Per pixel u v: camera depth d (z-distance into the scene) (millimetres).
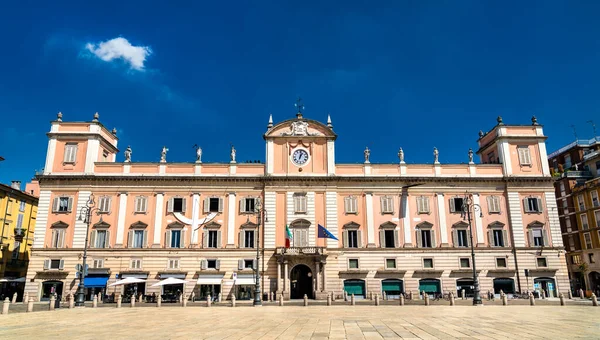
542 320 28156
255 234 61094
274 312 36750
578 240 79125
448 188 63812
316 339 19859
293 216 61688
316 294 57812
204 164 63469
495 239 62438
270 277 59375
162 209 61406
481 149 71562
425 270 60250
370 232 61719
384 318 30016
